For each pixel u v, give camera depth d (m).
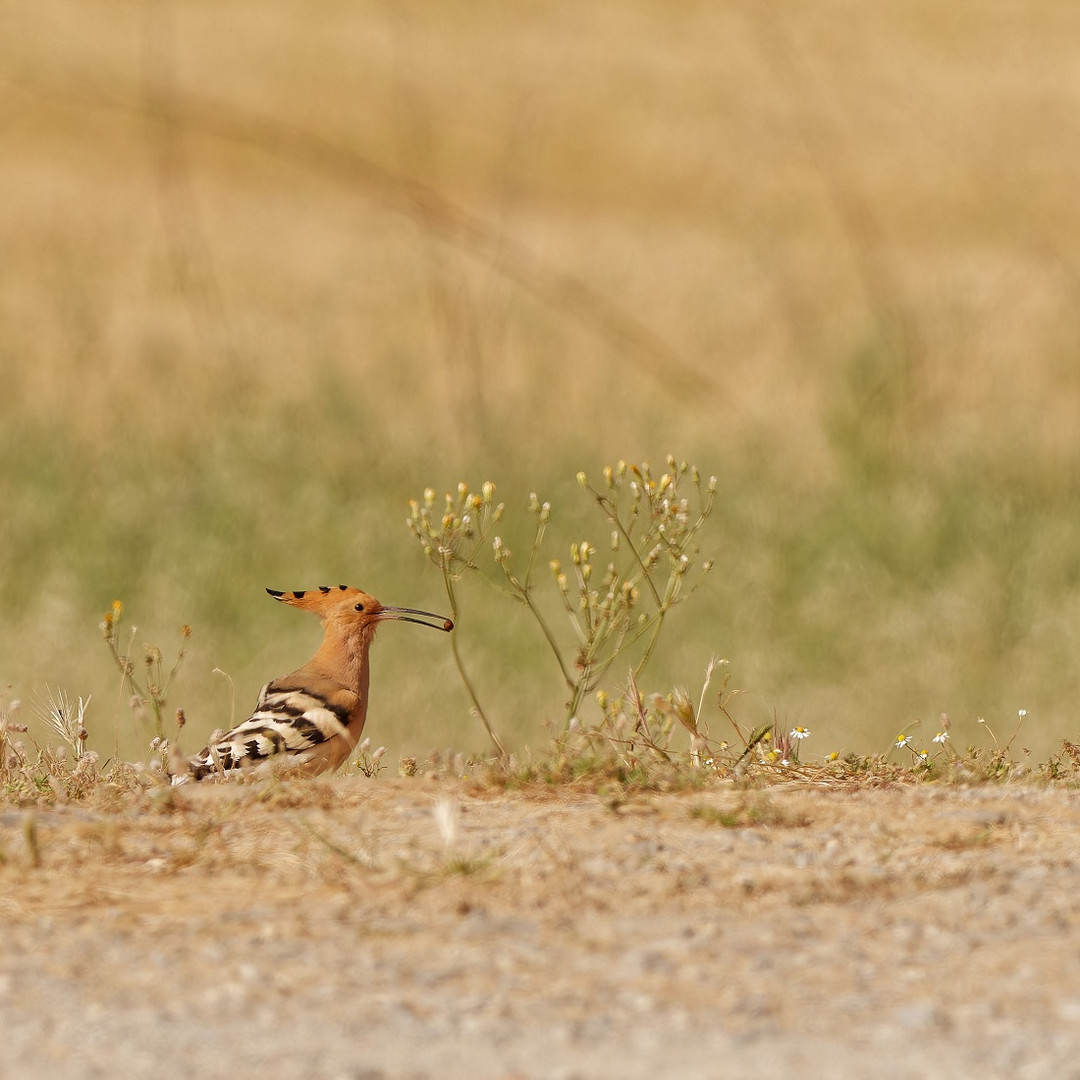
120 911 13.04
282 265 65.88
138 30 92.19
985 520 38.69
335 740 18.83
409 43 91.56
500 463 43.03
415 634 34.78
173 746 17.91
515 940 12.39
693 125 86.50
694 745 18.08
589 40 94.31
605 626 18.88
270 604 35.88
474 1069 10.24
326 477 41.94
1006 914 12.84
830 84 89.69
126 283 62.16
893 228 73.56
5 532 37.44
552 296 60.16
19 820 15.48
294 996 11.36
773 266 65.88
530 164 81.44
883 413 45.03
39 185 75.12
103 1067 10.30
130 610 35.22
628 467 19.48
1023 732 30.81
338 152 78.12
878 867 13.95
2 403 46.00
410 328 57.16
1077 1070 10.11
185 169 78.50
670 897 13.27
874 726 30.69
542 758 17.73
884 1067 10.21
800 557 37.44
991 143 81.19
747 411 48.41
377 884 13.56
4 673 32.22
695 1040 10.65
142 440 44.06
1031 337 55.94
